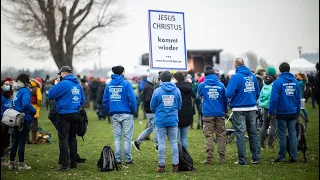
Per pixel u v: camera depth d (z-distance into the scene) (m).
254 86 10.50
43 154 12.75
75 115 10.00
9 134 11.70
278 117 10.62
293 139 10.67
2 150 11.06
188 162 9.89
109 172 9.84
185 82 10.63
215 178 9.05
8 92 11.01
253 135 10.58
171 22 10.77
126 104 10.63
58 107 9.96
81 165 10.87
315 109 27.81
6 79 11.60
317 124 19.39
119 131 10.73
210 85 10.53
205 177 9.14
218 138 10.81
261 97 12.78
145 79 24.58
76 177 9.37
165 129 9.74
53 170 10.26
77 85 10.10
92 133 17.81
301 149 10.79
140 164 10.81
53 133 18.34
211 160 10.69
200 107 18.38
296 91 10.52
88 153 12.82
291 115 10.52
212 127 10.71
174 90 9.67
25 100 9.98
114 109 10.62
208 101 10.59
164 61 10.67
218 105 10.57
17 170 10.40
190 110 10.58
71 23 34.41
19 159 10.35
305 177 9.05
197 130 17.98
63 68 10.07
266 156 11.68
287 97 10.47
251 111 10.45
